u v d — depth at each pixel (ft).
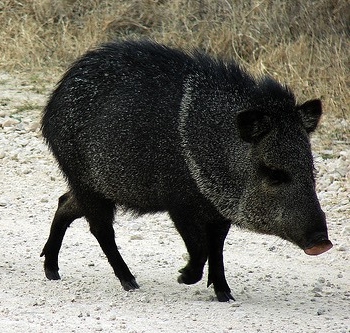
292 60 164.96
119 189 84.53
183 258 98.58
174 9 185.26
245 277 92.53
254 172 77.77
